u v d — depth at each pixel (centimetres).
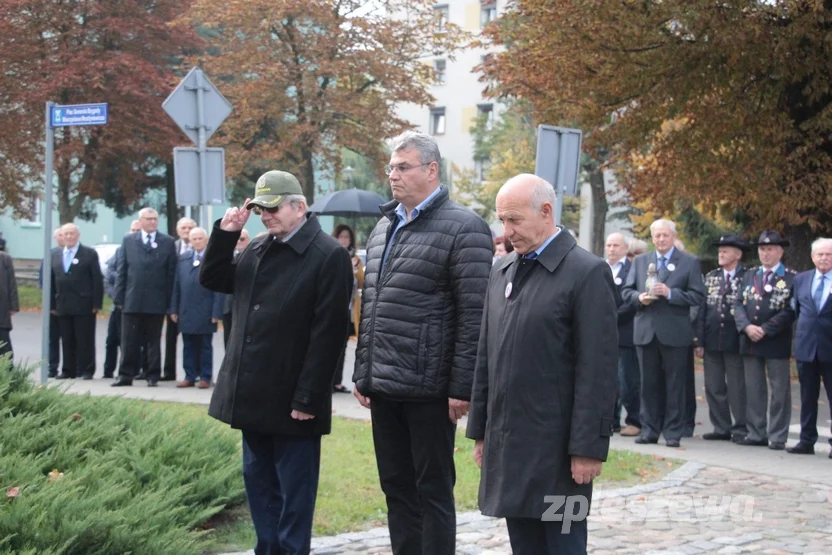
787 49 1510
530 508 417
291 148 2673
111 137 2983
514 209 425
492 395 434
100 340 2059
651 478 829
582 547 421
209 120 1069
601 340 416
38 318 2517
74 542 471
